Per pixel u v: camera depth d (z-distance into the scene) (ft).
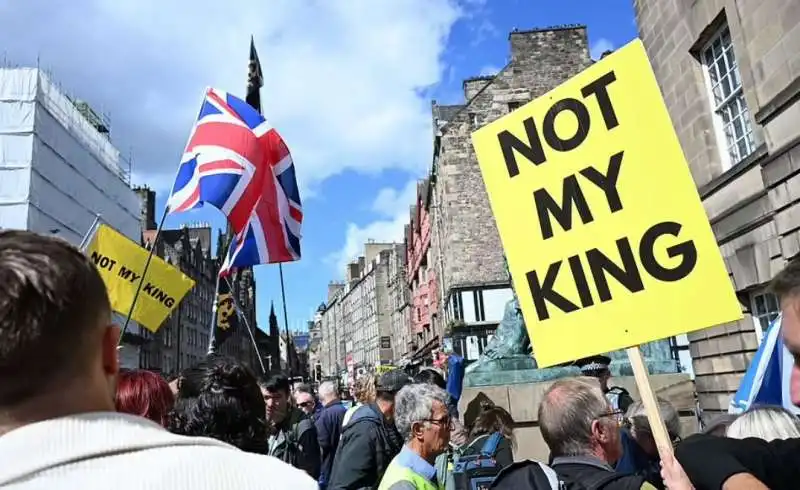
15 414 4.01
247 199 24.93
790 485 6.93
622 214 11.63
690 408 32.48
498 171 13.16
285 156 27.07
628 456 14.56
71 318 4.22
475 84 134.51
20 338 3.97
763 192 33.86
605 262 11.69
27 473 3.71
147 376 11.27
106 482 3.79
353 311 420.36
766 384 16.42
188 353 215.92
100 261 28.63
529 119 12.97
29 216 102.53
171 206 24.85
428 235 182.91
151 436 4.28
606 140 12.04
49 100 115.14
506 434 17.22
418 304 208.54
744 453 7.07
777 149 31.50
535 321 12.25
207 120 25.41
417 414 12.30
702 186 40.55
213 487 4.09
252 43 33.53
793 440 7.36
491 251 123.24
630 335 11.16
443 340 135.85
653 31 46.19
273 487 4.33
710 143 40.01
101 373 4.49
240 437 10.03
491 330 119.65
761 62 33.22
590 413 10.06
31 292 4.06
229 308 31.30
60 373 4.13
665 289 11.07
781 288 7.09
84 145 127.54
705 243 10.87
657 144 11.55
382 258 341.82
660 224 11.30
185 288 29.96
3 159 103.24
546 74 124.26
